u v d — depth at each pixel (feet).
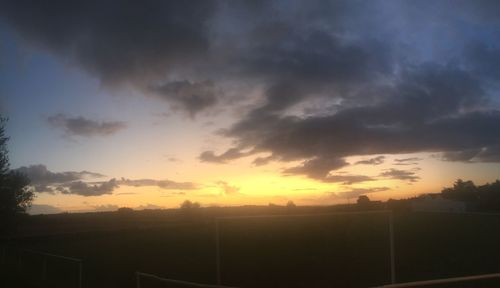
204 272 66.80
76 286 53.47
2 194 123.44
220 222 64.59
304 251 61.52
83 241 119.34
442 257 56.03
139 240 101.91
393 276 45.57
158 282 40.04
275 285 55.16
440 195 95.45
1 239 125.49
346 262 57.88
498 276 24.81
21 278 59.31
